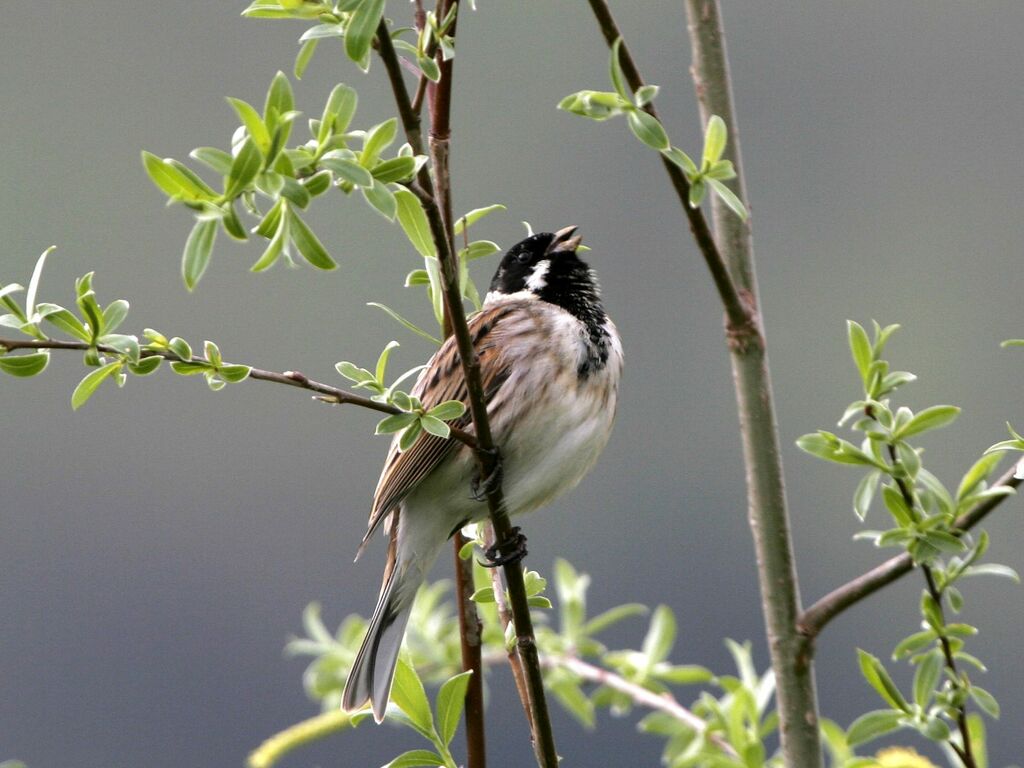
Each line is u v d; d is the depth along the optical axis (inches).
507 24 908.6
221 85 885.2
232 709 768.9
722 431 767.1
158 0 913.5
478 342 219.1
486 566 184.5
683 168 149.6
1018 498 693.3
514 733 628.4
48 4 917.2
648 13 888.9
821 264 856.3
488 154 869.8
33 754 756.0
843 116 887.1
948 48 904.9
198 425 811.4
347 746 674.2
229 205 123.3
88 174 868.0
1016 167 879.1
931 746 351.6
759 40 903.1
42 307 142.3
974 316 834.2
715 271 174.2
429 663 236.2
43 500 829.2
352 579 789.9
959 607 164.6
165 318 799.7
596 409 221.1
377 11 133.0
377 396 150.1
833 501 748.6
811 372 821.9
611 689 235.5
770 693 214.2
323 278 780.0
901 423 162.2
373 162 132.3
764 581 175.2
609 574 748.0
